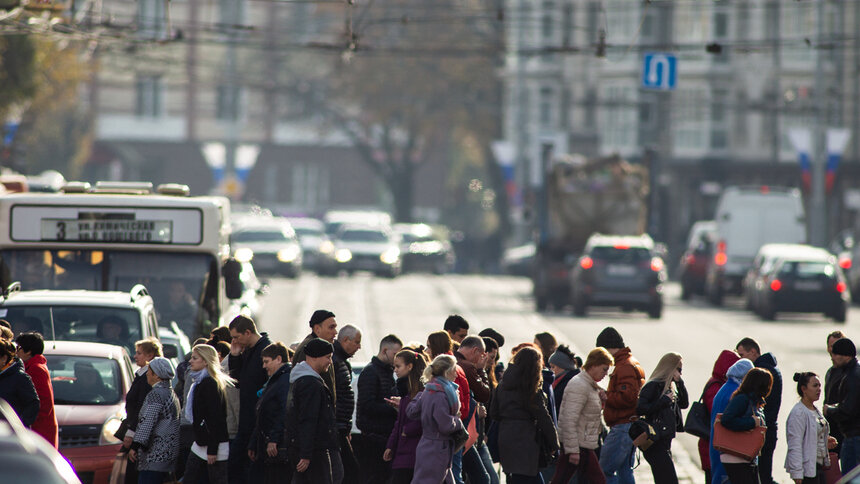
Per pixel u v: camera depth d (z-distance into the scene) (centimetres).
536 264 11856
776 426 3934
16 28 7025
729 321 11000
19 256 5572
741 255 13175
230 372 3912
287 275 15088
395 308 11556
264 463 3669
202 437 3597
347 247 16012
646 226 12638
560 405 3925
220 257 5844
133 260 5625
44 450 1623
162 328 5472
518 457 3622
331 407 3491
